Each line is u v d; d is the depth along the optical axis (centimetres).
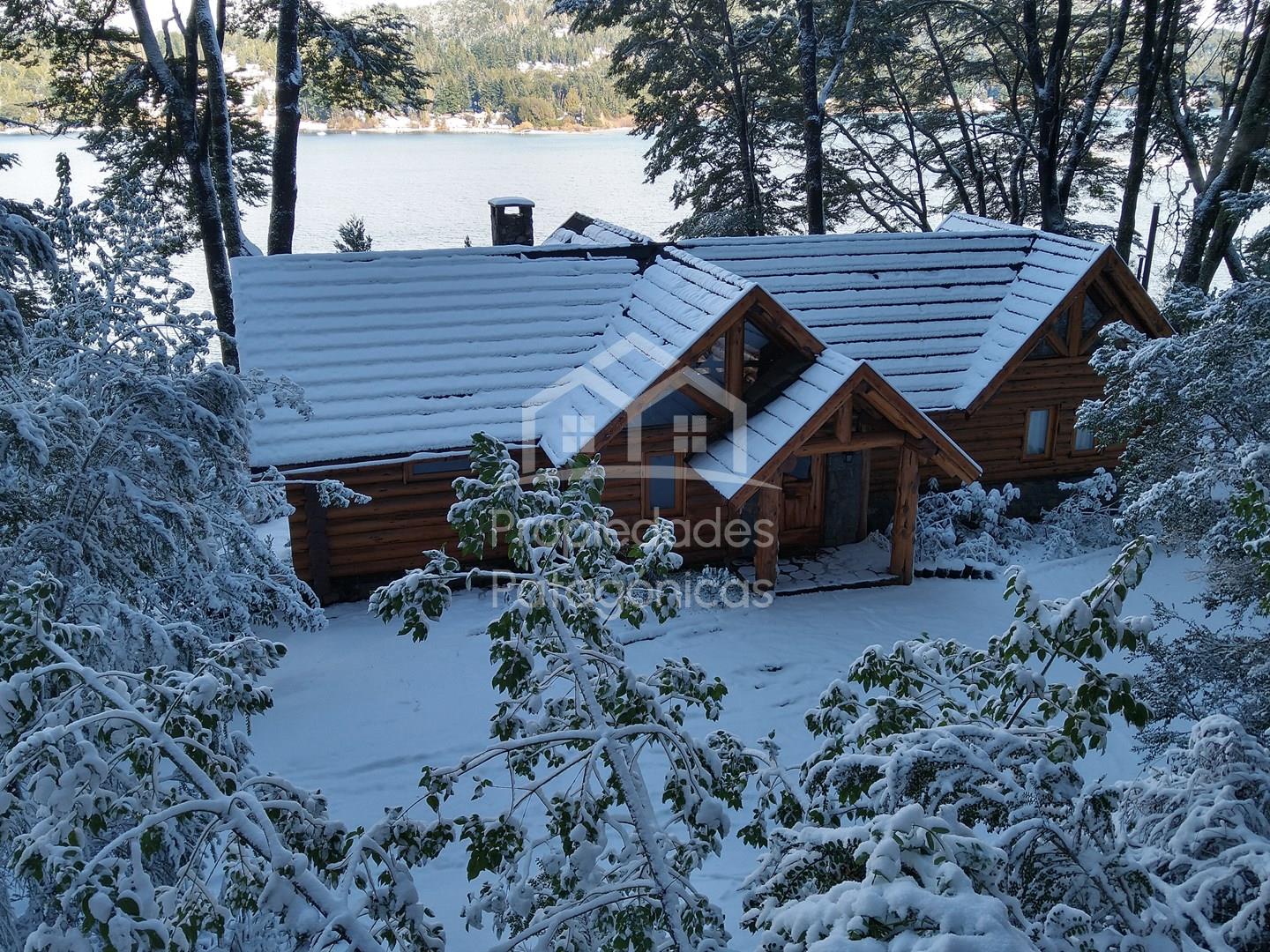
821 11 3038
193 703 491
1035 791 460
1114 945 446
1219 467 1123
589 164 8481
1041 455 1966
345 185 7281
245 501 1109
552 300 1794
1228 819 530
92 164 6731
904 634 1484
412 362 1642
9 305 826
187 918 491
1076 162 2734
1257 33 2842
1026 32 2672
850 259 1992
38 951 409
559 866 561
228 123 2427
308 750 1176
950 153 3566
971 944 327
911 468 1603
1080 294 1855
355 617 1523
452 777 541
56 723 497
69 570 873
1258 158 2080
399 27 2617
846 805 560
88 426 907
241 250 2378
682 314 1644
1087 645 515
